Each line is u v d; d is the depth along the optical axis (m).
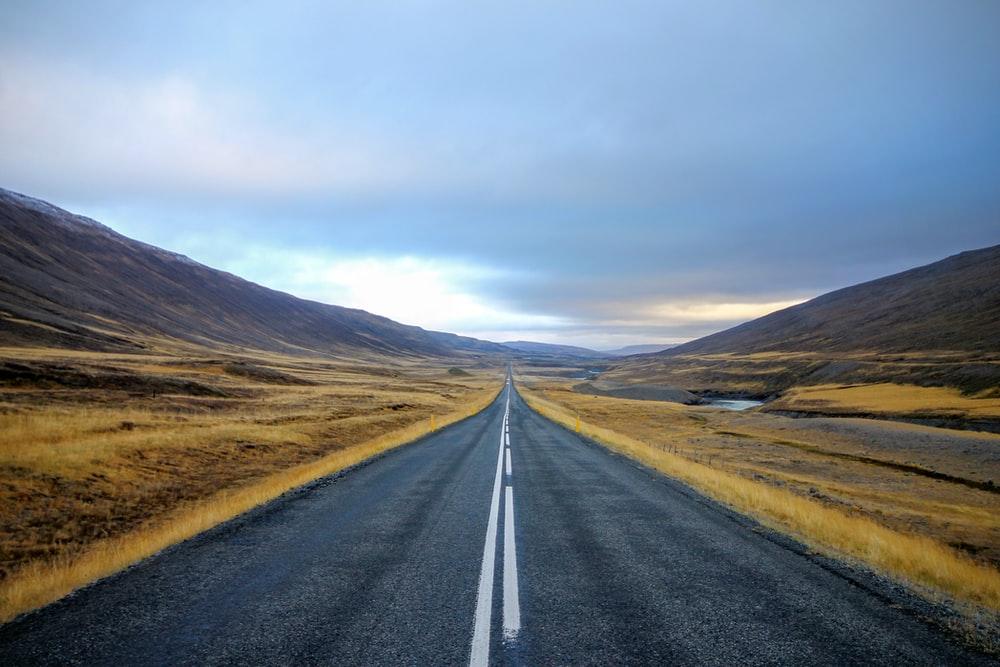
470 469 13.93
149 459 14.30
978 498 24.25
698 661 3.85
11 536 8.67
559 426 31.44
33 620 4.50
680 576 5.72
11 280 107.44
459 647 4.04
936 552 6.46
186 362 60.12
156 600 4.95
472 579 5.57
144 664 3.79
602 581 5.55
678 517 8.60
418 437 22.97
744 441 42.06
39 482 10.85
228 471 15.17
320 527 7.78
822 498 18.86
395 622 4.49
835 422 51.75
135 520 10.38
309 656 3.90
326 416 30.12
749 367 173.50
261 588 5.28
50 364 33.34
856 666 3.79
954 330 157.88
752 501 9.85
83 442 14.05
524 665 3.77
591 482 12.06
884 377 110.19
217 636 4.21
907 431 45.06
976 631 4.38
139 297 161.50
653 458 16.44
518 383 137.38
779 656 3.93
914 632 4.36
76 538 9.05
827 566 6.07
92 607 4.77
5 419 15.69
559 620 4.55
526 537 7.31
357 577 5.62
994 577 5.62
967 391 80.12
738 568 6.00
